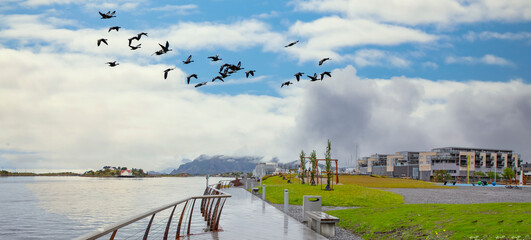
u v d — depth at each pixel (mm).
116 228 6160
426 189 60344
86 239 5039
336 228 17578
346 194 34312
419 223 15414
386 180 85250
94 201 72750
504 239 11359
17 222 41531
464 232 12805
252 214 21047
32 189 134375
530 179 155250
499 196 43219
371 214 19500
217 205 15016
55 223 40938
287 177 83438
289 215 21141
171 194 94062
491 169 176375
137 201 72312
